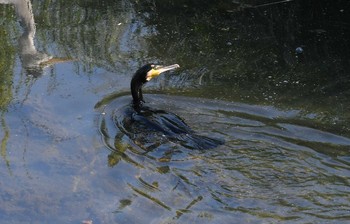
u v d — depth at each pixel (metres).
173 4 14.42
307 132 9.91
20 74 11.87
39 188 8.90
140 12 14.15
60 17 14.05
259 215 8.12
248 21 13.62
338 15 13.67
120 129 10.14
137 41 13.01
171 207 8.35
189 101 10.89
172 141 9.69
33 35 13.30
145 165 9.21
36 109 10.73
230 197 8.46
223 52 12.55
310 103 10.84
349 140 9.71
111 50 12.71
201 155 9.32
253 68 11.98
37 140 9.91
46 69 12.01
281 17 13.72
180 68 12.02
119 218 8.24
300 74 11.74
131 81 10.65
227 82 11.53
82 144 9.78
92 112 10.63
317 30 13.19
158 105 10.77
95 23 13.75
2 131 10.13
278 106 10.73
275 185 8.66
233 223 7.99
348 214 8.09
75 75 11.81
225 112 10.52
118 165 9.26
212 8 14.18
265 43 12.80
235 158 9.23
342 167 8.99
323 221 7.98
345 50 12.48
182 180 8.84
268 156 9.26
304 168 8.98
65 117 10.50
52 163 9.39
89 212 8.41
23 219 8.35
